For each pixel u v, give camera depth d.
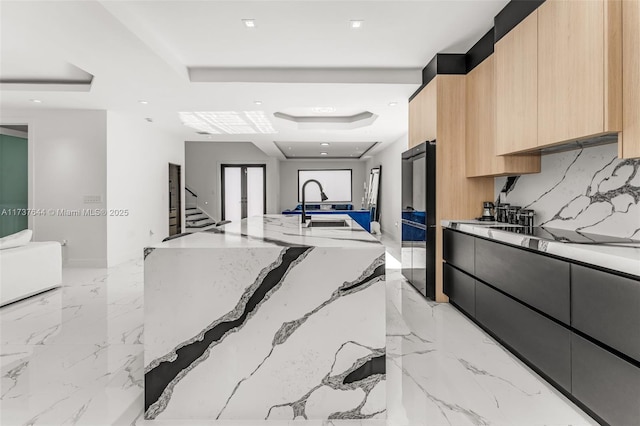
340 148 11.16
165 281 1.94
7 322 3.46
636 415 1.59
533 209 3.38
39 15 2.88
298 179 14.49
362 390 1.94
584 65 2.09
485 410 2.00
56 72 4.73
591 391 1.85
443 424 1.88
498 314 2.83
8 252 4.04
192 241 2.14
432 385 2.27
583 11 2.10
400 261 6.67
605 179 2.56
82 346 2.90
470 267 3.33
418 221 4.38
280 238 2.27
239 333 1.94
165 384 1.94
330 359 1.94
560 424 1.87
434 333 3.14
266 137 8.68
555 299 2.13
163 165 8.10
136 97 5.23
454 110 4.02
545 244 2.22
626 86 1.93
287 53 4.04
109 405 2.06
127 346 2.90
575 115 2.17
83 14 2.87
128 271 5.86
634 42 1.88
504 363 2.57
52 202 6.13
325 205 13.59
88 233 6.15
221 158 12.32
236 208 12.50
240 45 3.81
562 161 2.99
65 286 4.89
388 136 8.41
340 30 3.49
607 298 1.74
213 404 1.94
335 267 1.94
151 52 3.59
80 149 6.08
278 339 1.94
